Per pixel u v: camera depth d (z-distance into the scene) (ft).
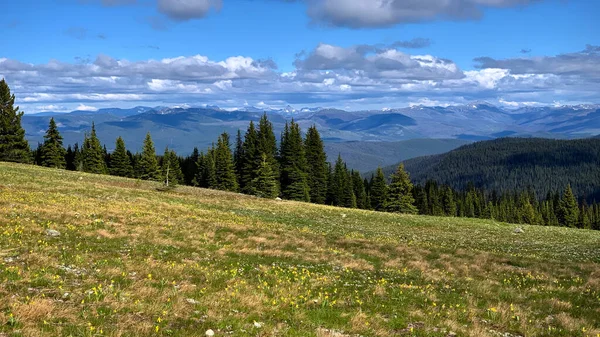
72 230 75.61
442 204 458.09
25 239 63.67
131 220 96.02
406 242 115.24
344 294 52.29
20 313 33.47
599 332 42.01
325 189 329.11
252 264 66.39
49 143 307.58
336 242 97.35
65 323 33.37
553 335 40.93
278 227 123.24
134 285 46.65
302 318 40.65
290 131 304.91
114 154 350.43
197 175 352.28
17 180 148.36
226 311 40.81
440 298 53.62
